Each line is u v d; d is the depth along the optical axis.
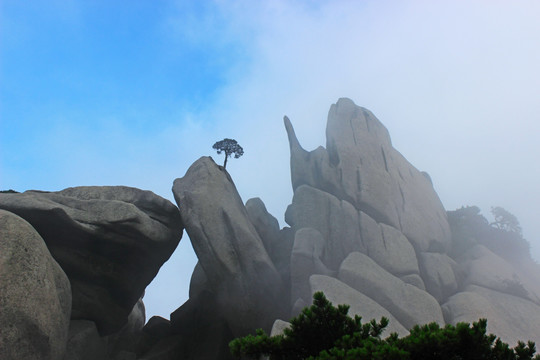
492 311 29.91
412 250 35.75
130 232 34.97
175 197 37.53
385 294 30.81
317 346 14.18
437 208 42.31
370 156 42.12
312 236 35.44
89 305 35.03
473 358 11.54
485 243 41.66
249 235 34.56
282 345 14.11
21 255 24.59
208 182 36.84
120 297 37.41
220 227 34.62
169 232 37.78
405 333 27.64
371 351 11.55
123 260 36.38
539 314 30.56
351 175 40.47
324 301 14.48
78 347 32.06
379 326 14.39
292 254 34.19
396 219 38.34
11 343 22.25
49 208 32.19
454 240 41.16
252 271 33.69
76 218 33.34
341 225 36.78
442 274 34.31
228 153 45.31
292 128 46.78
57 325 25.23
